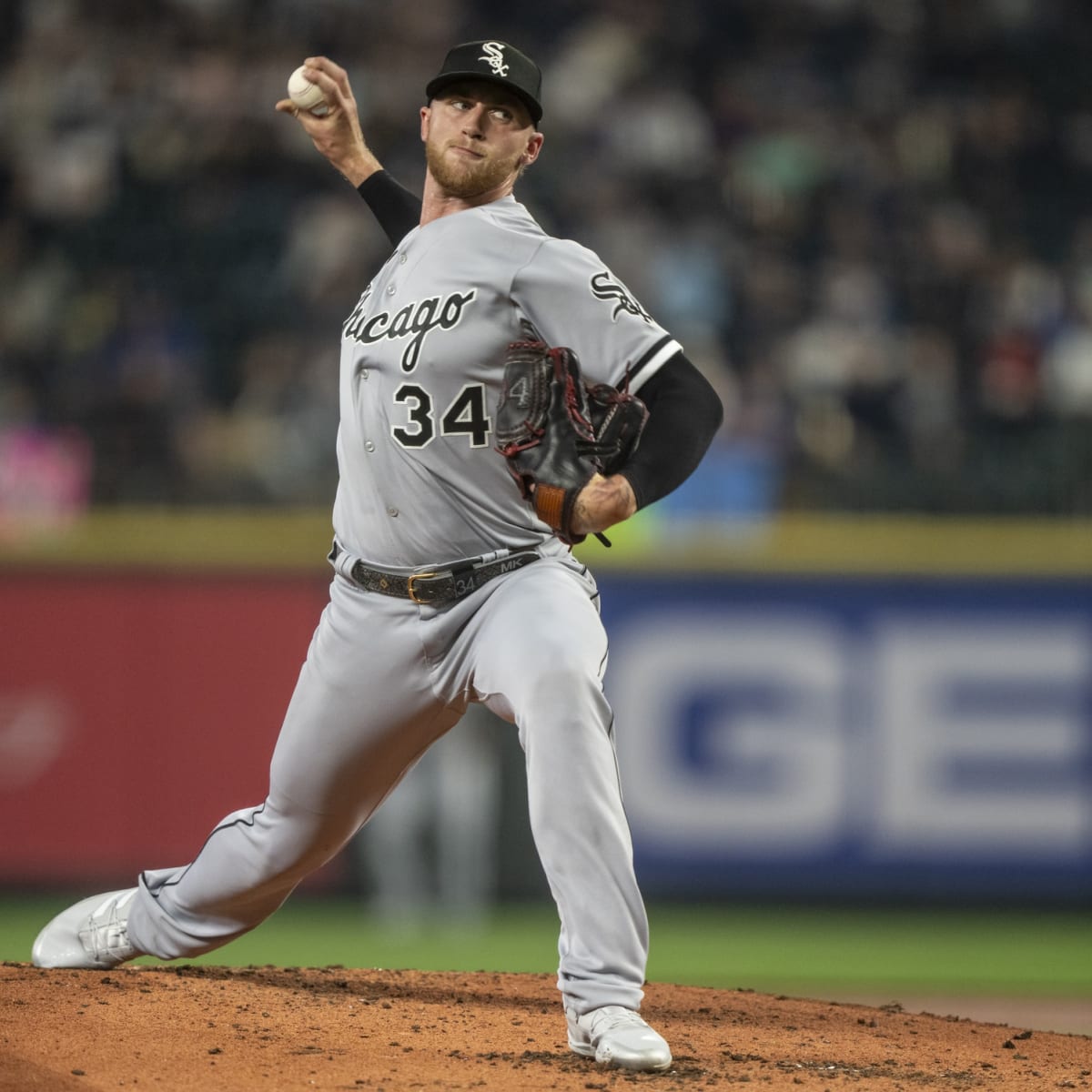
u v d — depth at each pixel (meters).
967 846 37.62
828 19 56.12
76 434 39.97
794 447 42.53
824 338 46.22
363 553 14.49
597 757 13.28
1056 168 53.56
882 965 33.25
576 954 13.20
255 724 38.00
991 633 37.84
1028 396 45.41
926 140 53.25
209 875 15.63
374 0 54.12
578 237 49.22
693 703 38.03
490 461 14.07
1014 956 34.12
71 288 47.97
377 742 14.74
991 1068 14.52
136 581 38.03
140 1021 14.16
